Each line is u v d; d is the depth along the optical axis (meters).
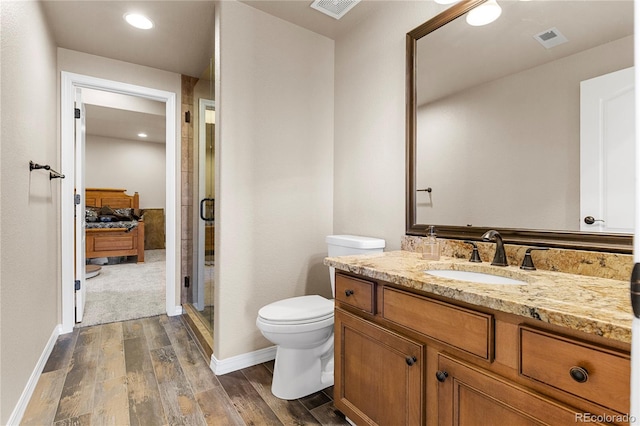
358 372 1.39
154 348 2.29
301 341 1.66
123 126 5.75
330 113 2.46
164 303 3.35
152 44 2.49
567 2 1.25
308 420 1.53
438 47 1.70
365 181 2.17
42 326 1.99
